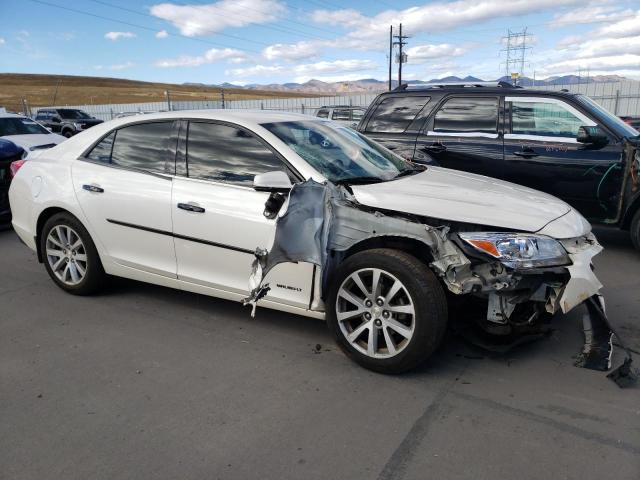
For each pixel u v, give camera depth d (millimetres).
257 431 2793
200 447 2668
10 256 6270
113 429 2834
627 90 22844
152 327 4152
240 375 3393
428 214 3305
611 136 5863
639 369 3363
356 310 3418
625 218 5883
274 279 3695
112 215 4363
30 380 3367
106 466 2539
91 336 4008
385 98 7504
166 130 4250
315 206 3332
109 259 4516
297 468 2500
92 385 3295
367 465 2514
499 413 2920
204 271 4016
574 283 3156
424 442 2678
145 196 4164
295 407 3016
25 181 4949
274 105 30406
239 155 3887
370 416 2916
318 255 3283
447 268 3082
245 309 4480
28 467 2541
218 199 3828
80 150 4684
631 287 4930
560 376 3316
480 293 3188
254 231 3652
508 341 3590
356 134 4668
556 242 3203
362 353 3391
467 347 3723
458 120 6828
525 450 2600
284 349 3756
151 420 2908
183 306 4566
